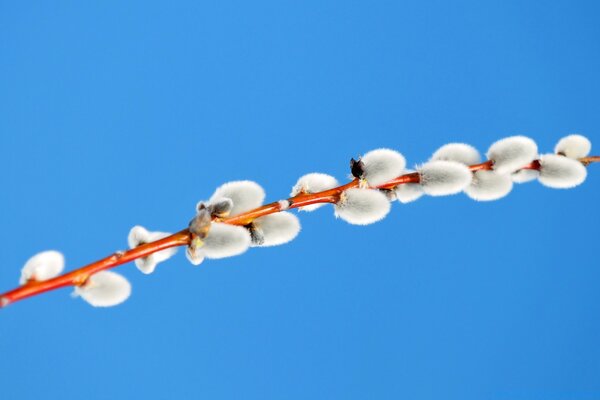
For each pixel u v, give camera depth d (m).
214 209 0.40
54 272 0.38
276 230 0.41
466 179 0.44
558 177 0.46
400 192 0.45
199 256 0.40
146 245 0.39
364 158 0.43
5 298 0.38
